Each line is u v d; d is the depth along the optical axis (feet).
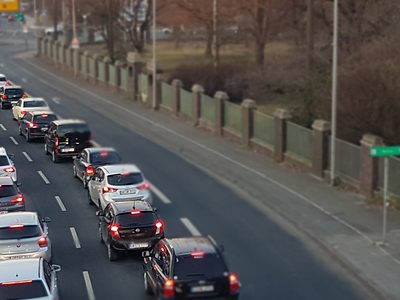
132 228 137.39
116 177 170.50
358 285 128.36
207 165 228.02
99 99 378.94
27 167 227.61
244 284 128.36
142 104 360.48
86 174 196.95
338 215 170.60
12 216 134.00
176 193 194.70
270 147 239.30
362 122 207.00
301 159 219.61
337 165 202.28
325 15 314.76
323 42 313.32
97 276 131.95
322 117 227.40
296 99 310.45
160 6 524.52
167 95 335.26
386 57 219.20
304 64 317.42
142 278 130.62
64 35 622.13
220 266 106.52
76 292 123.54
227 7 407.23
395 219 166.71
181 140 270.05
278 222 168.25
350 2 298.56
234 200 188.03
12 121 306.96
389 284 126.41
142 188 170.91
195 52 535.60
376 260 139.23
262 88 334.85
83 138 232.94
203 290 104.78
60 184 205.87
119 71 399.03
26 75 476.95
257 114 249.75
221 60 431.43
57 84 437.58
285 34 401.70
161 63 461.37
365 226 161.48
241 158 238.07
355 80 208.23
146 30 576.20
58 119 270.46
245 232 160.35
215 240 154.20
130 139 272.51
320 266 138.51
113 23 554.46
